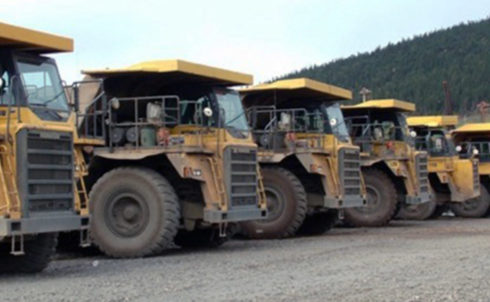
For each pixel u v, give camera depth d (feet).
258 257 42.96
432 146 84.58
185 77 49.34
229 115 51.44
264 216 51.42
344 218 70.74
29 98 36.42
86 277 35.55
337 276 33.96
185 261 41.65
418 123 85.61
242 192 49.52
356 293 29.22
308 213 61.87
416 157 74.49
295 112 63.62
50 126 36.35
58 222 36.24
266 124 63.10
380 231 63.72
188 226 48.06
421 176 75.10
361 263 38.68
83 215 38.06
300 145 60.75
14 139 34.78
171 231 44.88
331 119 63.98
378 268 36.50
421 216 81.71
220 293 29.63
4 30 35.01
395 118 75.41
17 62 36.68
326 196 61.36
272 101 63.87
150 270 37.68
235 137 50.42
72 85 42.04
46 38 36.83
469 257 40.45
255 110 60.13
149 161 47.67
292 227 57.77
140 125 47.16
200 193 47.88
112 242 45.37
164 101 48.01
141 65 48.14
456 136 90.58
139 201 45.19
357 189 64.34
